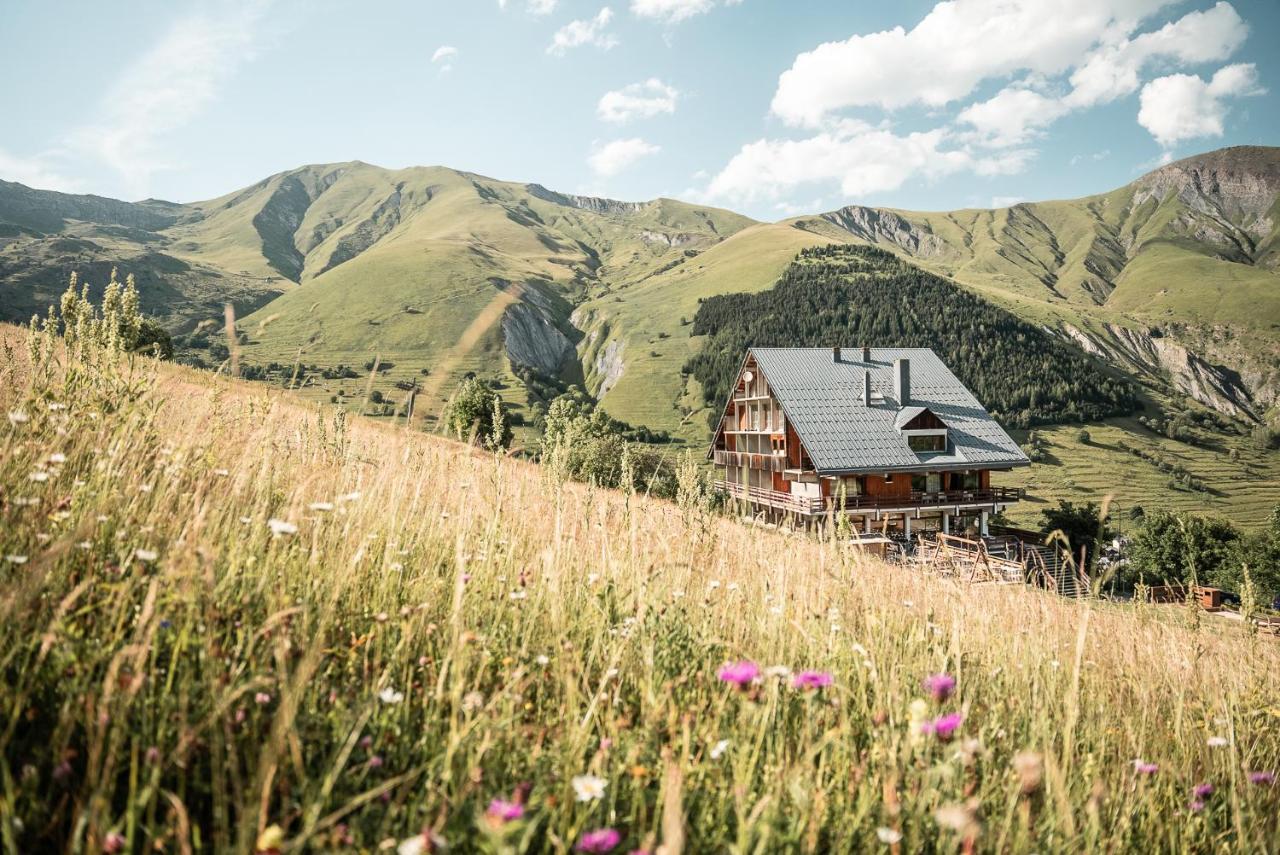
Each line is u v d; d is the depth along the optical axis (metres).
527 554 4.45
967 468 40.84
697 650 3.16
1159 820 2.74
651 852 1.76
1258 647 4.61
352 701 2.35
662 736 2.51
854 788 2.31
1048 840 2.22
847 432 41.22
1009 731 3.10
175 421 4.25
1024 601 5.75
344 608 2.99
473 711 2.30
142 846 1.71
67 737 1.79
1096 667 4.39
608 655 3.01
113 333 4.56
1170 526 43.97
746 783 2.02
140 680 1.82
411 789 2.03
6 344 4.73
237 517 3.38
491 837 1.50
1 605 1.95
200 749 1.97
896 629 4.27
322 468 4.70
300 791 1.86
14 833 1.51
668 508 5.79
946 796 2.21
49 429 3.61
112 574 2.54
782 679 2.66
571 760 2.15
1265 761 3.58
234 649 2.29
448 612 3.13
